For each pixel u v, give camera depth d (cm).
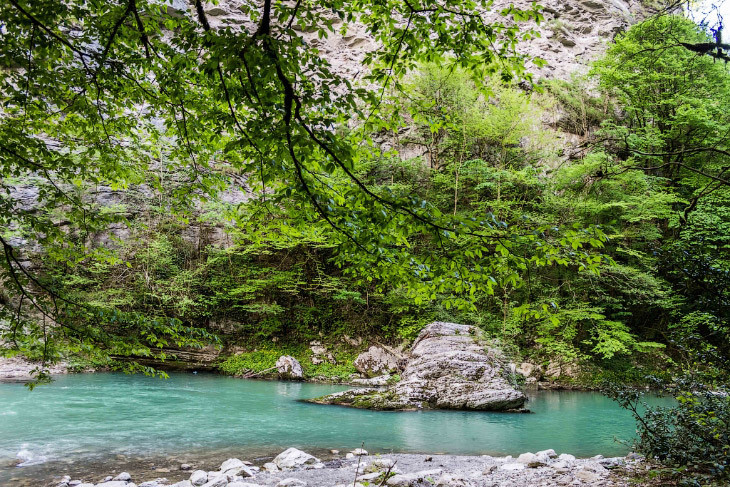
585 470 611
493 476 612
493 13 3123
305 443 862
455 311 2106
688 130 2022
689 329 572
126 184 634
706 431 537
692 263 528
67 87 509
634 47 2095
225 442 848
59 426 910
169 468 682
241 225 448
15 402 1128
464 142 2339
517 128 2320
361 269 429
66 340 441
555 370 1947
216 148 552
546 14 3334
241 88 392
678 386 581
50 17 433
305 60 393
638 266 2102
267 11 344
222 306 2252
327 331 2205
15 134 475
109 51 488
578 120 2764
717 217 1602
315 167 421
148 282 2003
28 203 1739
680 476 500
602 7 3388
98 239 1997
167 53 477
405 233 357
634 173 2011
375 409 1256
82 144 586
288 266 2267
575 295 2106
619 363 1995
